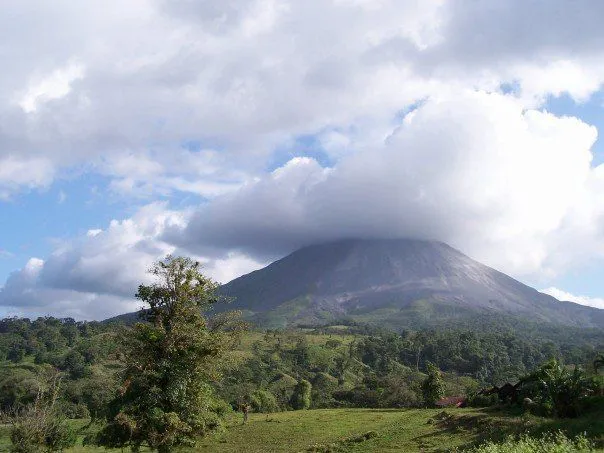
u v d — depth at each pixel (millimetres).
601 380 41688
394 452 37969
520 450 25531
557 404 39781
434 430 43875
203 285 33969
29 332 152875
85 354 117438
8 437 48094
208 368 32906
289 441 50281
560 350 197000
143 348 31688
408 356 163125
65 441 41875
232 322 34625
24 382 76188
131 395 31281
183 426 30750
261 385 116562
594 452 23859
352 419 62406
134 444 31906
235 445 49781
